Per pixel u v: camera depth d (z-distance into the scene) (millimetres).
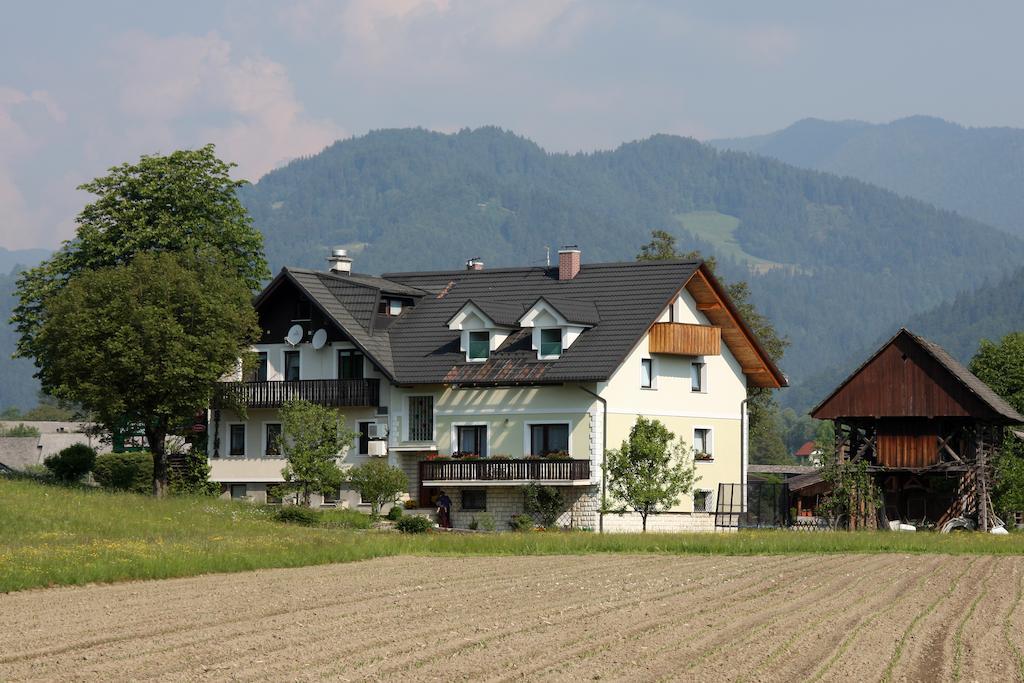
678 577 47375
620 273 85188
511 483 79188
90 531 55500
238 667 29641
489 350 82188
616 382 79562
